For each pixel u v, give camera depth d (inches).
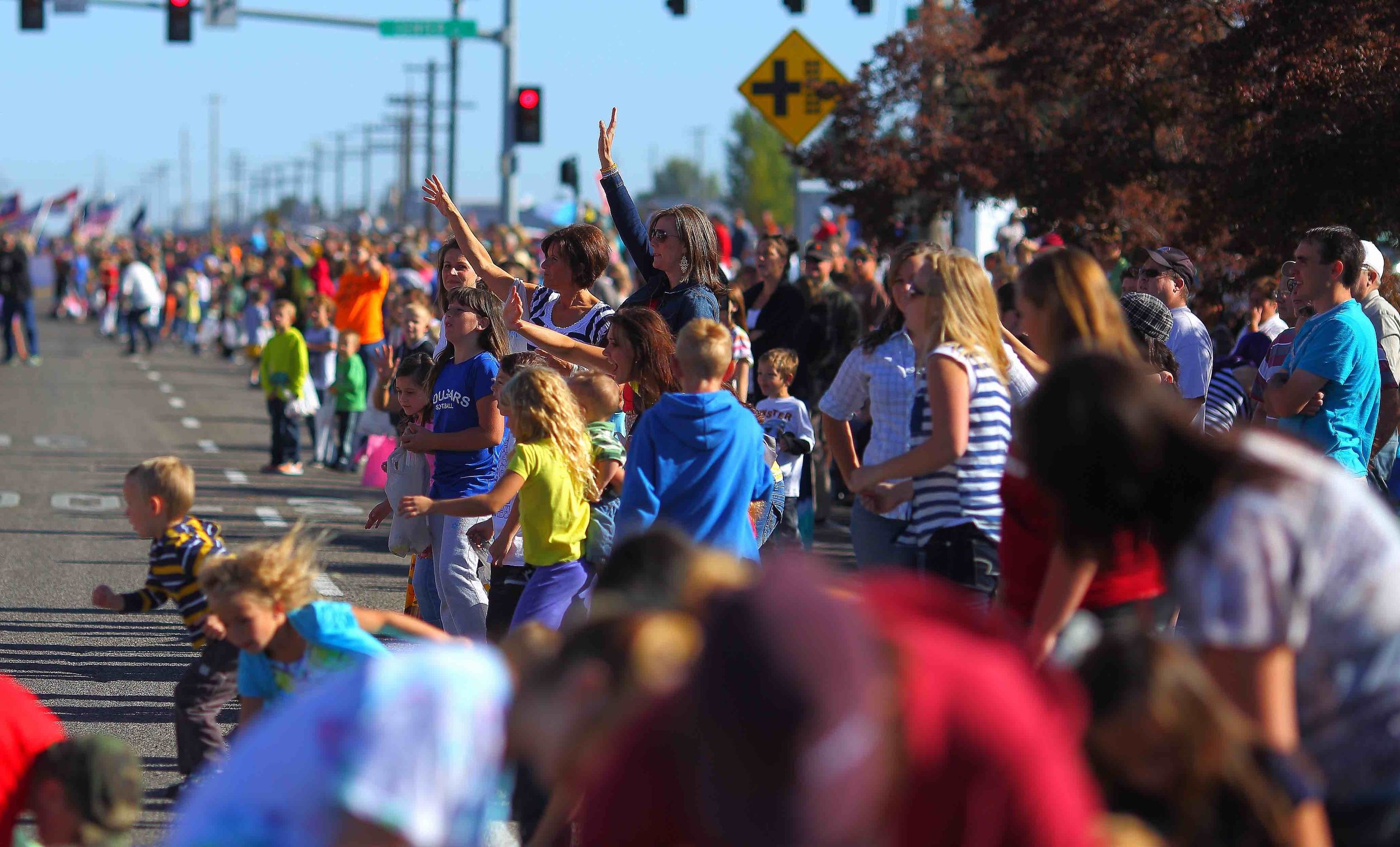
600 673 232.4
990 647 208.8
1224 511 275.6
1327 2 1083.3
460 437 621.9
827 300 1129.4
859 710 178.1
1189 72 1238.3
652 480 493.4
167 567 483.8
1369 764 283.9
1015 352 527.2
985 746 194.1
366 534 1107.9
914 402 473.1
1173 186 1317.7
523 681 238.5
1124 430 281.0
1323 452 596.7
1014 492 355.9
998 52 1636.3
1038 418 291.0
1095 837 209.6
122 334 3796.8
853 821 180.9
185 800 457.1
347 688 235.8
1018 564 357.7
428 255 2947.8
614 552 282.4
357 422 1480.1
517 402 538.6
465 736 235.0
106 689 662.5
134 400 2192.4
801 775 176.9
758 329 1088.8
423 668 239.1
